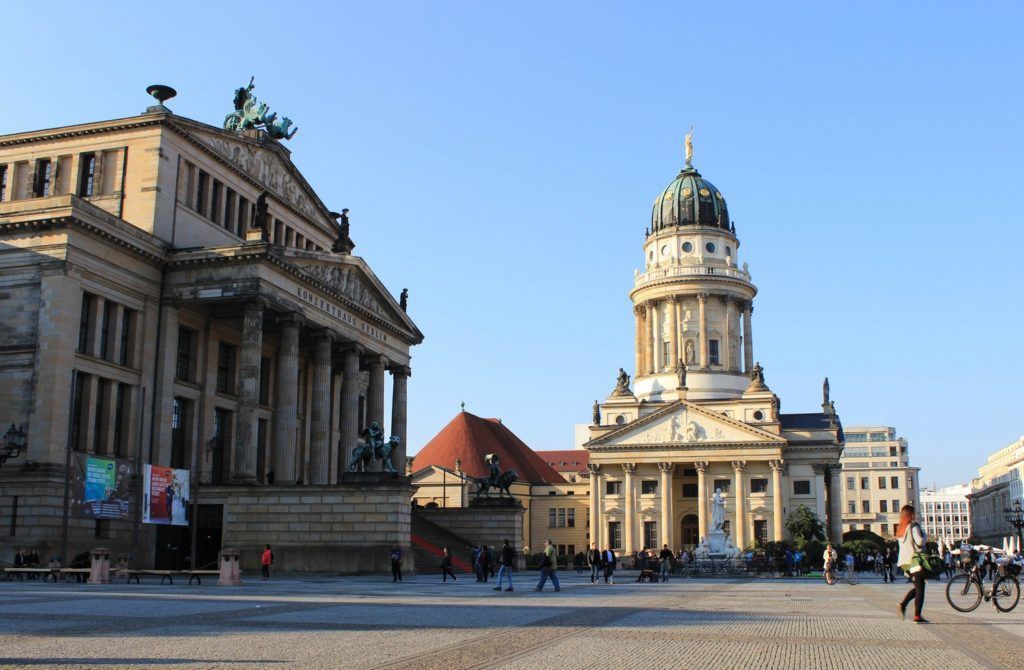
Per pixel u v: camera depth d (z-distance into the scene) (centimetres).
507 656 1955
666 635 2423
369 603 3459
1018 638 2433
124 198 7456
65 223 6494
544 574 4722
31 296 6519
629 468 15775
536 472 18112
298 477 9038
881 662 1952
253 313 7156
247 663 1808
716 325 17512
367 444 6894
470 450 16850
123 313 7069
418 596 4016
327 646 2075
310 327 8044
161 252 7275
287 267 7431
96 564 4969
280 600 3553
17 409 6400
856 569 11088
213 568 6875
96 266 6750
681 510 16125
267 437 8631
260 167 8812
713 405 16462
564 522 17138
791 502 15700
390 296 9188
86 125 7600
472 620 2778
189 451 7569
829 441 15650
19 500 6247
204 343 7775
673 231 18000
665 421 15812
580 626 2638
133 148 7525
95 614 2805
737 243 18338
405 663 1827
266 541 6844
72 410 6366
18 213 6531
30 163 7788
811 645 2244
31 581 5381
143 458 6950
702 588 5703
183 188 7719
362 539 6688
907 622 2909
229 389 8212
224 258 7200
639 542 15600
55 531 6247
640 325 18150
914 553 2877
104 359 6806
